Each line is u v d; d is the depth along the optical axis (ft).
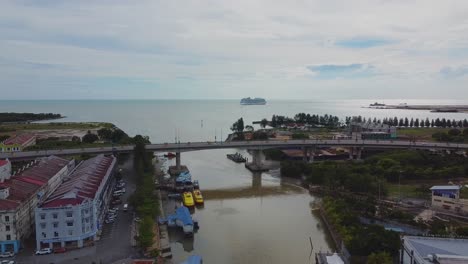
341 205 587.27
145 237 466.70
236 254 479.41
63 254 453.99
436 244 377.09
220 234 548.31
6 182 547.49
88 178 586.86
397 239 436.76
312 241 522.06
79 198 488.85
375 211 586.04
